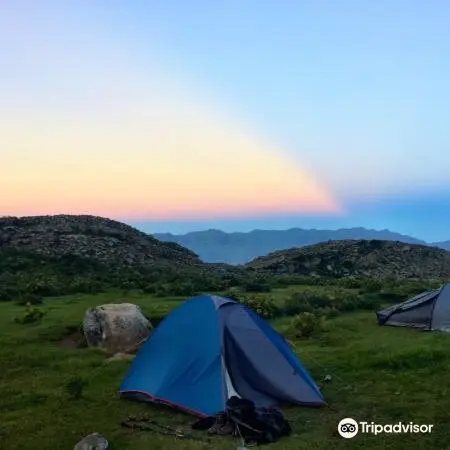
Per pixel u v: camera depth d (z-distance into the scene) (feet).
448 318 55.72
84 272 156.15
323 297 75.36
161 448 26.30
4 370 41.47
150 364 34.06
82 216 245.86
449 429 28.12
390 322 59.21
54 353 46.62
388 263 214.48
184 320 34.45
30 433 28.66
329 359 42.80
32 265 161.99
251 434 27.37
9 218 222.07
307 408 31.81
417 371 38.88
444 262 226.38
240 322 33.94
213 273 163.84
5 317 65.82
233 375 31.73
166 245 245.24
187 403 30.86
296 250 243.81
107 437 27.78
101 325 49.03
